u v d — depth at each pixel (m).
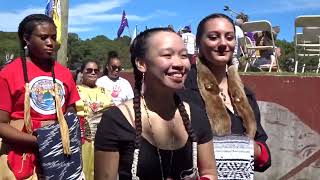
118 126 1.00
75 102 1.72
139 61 1.02
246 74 3.13
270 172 3.04
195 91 1.38
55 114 1.62
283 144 3.01
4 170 1.55
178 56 0.99
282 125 3.01
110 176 1.00
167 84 0.98
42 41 1.61
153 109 1.02
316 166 2.91
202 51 1.43
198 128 1.04
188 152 1.02
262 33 4.22
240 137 1.29
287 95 2.99
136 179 0.98
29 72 1.60
